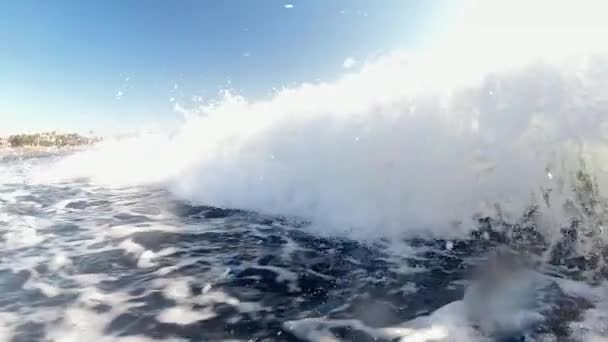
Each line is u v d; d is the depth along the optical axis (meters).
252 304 3.41
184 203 6.86
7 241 5.07
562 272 3.69
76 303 3.46
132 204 6.97
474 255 4.21
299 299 3.48
